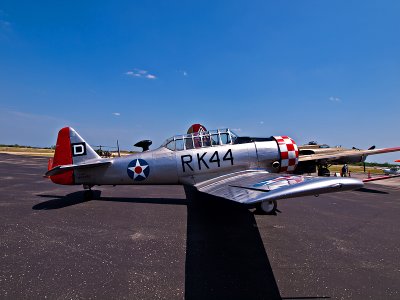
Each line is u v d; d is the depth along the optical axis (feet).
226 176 27.91
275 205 25.18
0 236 17.84
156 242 17.17
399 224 22.68
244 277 12.78
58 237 17.84
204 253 15.55
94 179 29.71
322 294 11.40
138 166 29.01
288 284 12.19
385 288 11.98
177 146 29.14
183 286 11.89
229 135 30.19
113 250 15.79
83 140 31.01
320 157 51.96
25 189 36.88
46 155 140.77
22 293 11.10
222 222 21.90
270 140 31.40
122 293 11.27
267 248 16.48
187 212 25.07
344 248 16.75
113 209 25.94
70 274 12.82
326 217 24.58
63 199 30.60
